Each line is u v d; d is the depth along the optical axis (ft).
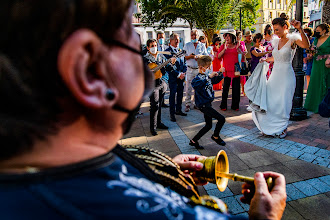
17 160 1.17
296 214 7.28
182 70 19.08
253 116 13.98
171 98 17.80
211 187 8.82
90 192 1.21
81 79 1.20
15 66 1.12
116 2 1.27
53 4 1.10
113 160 1.53
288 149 11.62
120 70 1.40
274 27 12.92
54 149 1.23
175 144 13.39
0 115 1.14
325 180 8.86
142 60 1.60
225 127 15.85
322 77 17.24
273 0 113.50
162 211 1.31
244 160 10.89
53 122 1.22
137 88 1.54
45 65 1.14
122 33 1.40
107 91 1.33
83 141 1.35
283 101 12.92
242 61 20.35
